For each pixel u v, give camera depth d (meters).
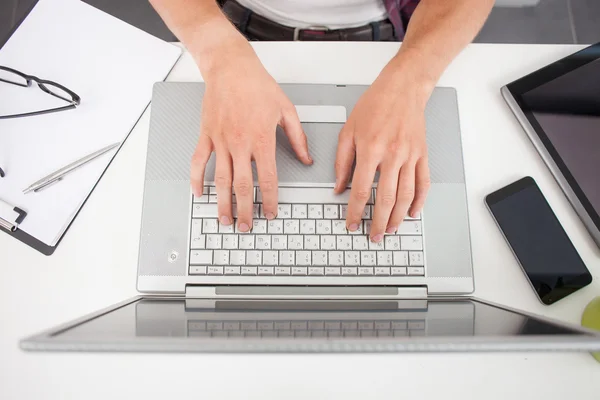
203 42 0.62
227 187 0.56
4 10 1.20
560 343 0.32
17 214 0.58
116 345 0.32
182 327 0.40
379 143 0.57
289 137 0.59
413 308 0.52
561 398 0.53
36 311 0.55
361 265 0.57
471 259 0.57
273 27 0.84
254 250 0.57
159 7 0.65
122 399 0.52
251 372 0.53
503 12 1.31
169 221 0.57
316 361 0.54
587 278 0.57
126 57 0.67
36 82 0.64
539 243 0.59
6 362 0.53
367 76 0.68
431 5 0.66
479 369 0.54
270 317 0.46
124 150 0.62
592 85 0.64
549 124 0.63
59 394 0.52
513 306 0.57
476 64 0.68
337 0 0.81
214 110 0.58
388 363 0.54
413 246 0.57
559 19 1.31
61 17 0.68
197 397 0.52
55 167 0.61
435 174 0.61
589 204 0.59
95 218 0.59
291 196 0.58
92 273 0.57
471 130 0.65
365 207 0.59
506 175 0.63
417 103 0.60
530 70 0.68
